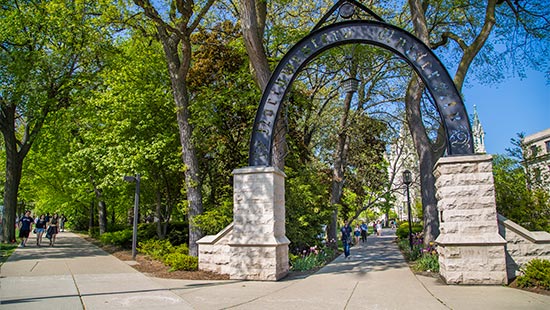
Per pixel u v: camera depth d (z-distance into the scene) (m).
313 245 15.57
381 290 7.79
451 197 8.77
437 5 15.96
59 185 30.03
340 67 19.25
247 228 9.91
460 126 9.16
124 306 6.21
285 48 18.20
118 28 15.97
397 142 29.66
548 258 8.41
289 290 7.97
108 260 13.63
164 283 8.79
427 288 7.90
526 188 13.91
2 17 19.55
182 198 20.19
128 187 19.94
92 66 21.42
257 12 13.47
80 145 20.09
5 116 20.84
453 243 8.47
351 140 26.03
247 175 10.18
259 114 10.59
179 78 14.73
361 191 30.64
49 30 19.31
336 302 6.68
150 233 21.09
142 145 16.69
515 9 14.46
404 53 9.86
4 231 20.53
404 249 19.41
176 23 13.52
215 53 16.38
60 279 9.06
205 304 6.52
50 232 20.56
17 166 21.08
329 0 19.41
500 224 8.73
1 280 8.86
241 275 9.64
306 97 17.81
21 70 18.62
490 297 6.82
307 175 16.55
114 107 17.59
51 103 20.28
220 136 16.39
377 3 19.00
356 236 31.78
